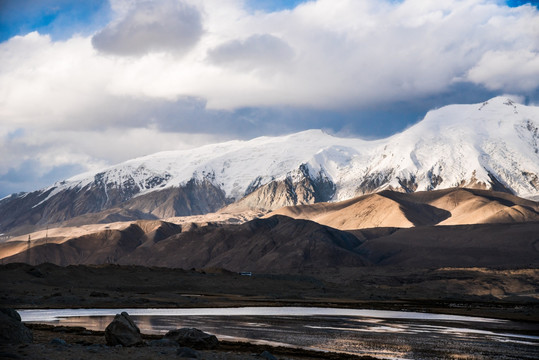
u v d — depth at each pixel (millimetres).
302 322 92688
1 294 130125
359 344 66375
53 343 45531
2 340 43844
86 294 141250
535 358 59750
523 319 109000
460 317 111625
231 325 84625
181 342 53562
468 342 71312
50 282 160375
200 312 111750
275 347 58375
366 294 199000
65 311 108250
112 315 98688
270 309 124938
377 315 113250
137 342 48500
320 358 51375
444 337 75938
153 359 40125
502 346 68438
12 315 47875
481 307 149750
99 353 41344
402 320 102188
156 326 80938
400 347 64938
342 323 93000
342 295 194250
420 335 77562
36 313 102875
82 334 61031
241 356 44094
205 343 53906
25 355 38406
